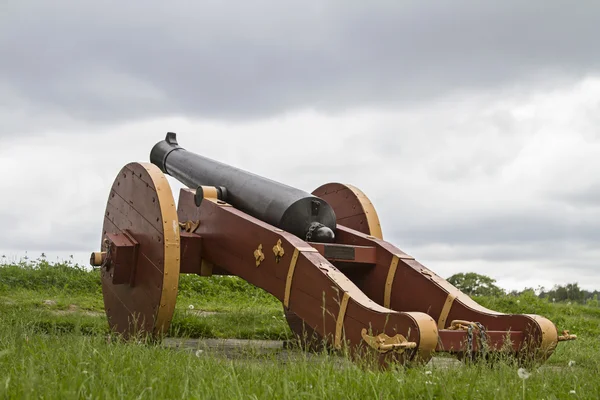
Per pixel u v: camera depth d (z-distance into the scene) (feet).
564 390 13.01
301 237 21.65
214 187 24.07
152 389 10.84
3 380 10.64
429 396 11.20
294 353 20.99
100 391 10.48
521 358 16.55
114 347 16.75
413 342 14.66
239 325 31.42
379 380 12.71
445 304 19.07
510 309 45.21
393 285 20.74
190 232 24.02
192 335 29.01
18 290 38.40
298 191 22.27
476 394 12.03
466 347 15.79
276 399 10.94
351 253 20.97
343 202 26.37
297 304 18.74
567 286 54.60
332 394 11.49
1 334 17.76
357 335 16.39
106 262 22.99
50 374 11.78
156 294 20.85
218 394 10.89
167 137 30.30
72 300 35.65
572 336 16.88
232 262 21.81
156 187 21.24
